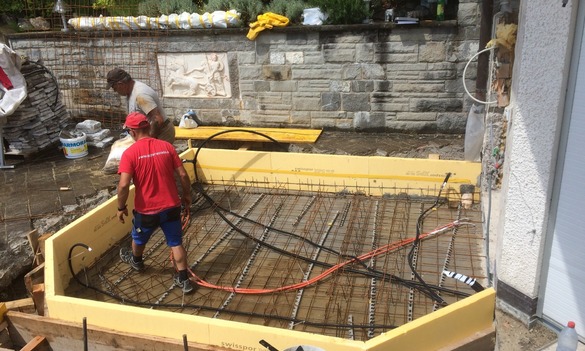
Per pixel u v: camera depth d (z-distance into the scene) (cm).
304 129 752
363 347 291
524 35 324
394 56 679
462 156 629
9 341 374
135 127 392
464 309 319
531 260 353
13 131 652
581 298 335
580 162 315
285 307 387
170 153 401
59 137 696
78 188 575
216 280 427
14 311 371
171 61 778
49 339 364
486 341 335
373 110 717
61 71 836
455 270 422
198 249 476
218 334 323
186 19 736
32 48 835
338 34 688
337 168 570
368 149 665
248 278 429
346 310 379
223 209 550
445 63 664
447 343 323
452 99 680
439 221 503
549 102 317
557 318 355
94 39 802
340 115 733
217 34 738
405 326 304
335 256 454
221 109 784
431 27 651
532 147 334
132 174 387
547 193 332
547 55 312
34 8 897
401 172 551
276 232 500
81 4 922
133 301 402
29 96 656
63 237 422
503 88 471
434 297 382
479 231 478
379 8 747
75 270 441
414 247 453
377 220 511
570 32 297
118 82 480
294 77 730
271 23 703
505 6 479
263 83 747
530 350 343
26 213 519
